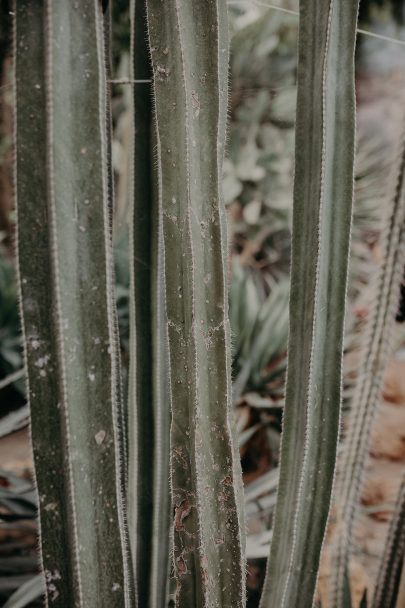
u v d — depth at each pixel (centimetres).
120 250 321
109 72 93
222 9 84
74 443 79
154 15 80
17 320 326
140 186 98
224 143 85
